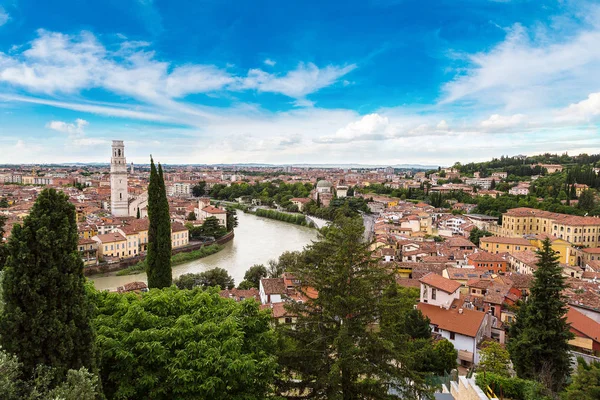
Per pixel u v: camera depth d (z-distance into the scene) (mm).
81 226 133875
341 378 25328
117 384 23125
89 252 116000
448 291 64250
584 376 31953
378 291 27688
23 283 18781
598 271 98750
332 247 28844
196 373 22453
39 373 18234
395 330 27422
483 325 60500
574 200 193500
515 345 42562
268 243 150625
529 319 41875
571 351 49688
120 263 113750
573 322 56531
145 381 22406
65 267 20078
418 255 114000
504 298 72312
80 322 20250
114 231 133250
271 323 32625
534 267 93438
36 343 18812
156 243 58750
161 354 22984
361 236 29953
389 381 26016
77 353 19969
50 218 19797
